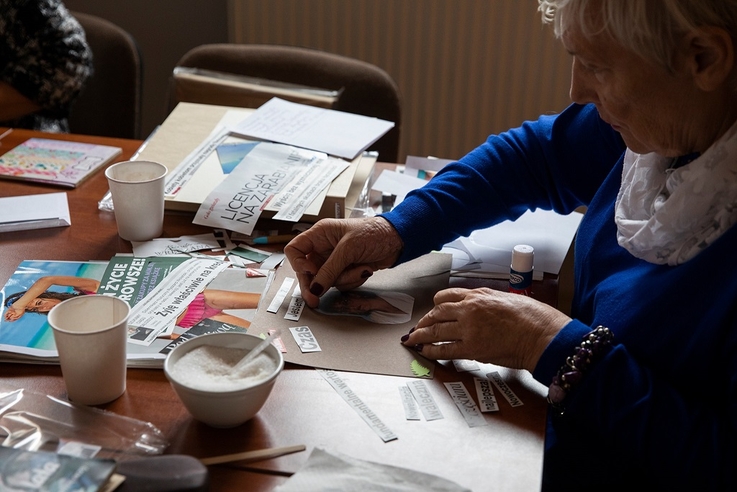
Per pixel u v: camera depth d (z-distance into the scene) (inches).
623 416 30.9
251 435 29.9
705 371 31.6
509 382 33.9
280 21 93.0
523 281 40.6
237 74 70.2
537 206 48.3
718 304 31.0
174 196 46.9
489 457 29.2
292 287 40.4
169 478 25.3
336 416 31.0
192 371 30.1
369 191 52.1
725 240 31.5
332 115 57.6
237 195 47.0
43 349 33.8
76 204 49.0
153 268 41.1
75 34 70.2
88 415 30.2
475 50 89.3
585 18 30.2
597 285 38.3
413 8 88.8
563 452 33.6
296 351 34.9
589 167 46.0
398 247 42.1
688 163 33.9
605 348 32.1
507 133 48.9
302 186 47.9
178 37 101.3
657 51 29.3
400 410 31.6
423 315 38.7
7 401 30.9
